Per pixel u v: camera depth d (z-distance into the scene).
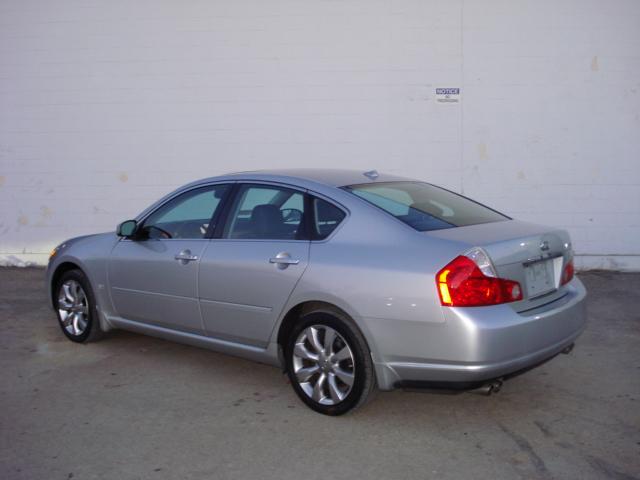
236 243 5.24
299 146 9.97
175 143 10.18
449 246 4.29
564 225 9.70
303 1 9.77
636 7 9.32
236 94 10.01
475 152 9.71
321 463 4.10
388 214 4.68
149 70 10.12
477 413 4.82
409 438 4.42
